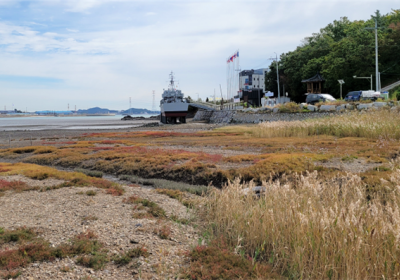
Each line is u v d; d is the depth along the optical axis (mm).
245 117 63062
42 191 13070
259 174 15641
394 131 24031
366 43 59844
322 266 6262
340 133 29031
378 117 27500
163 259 7004
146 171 19672
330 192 8891
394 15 73312
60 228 8648
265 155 20781
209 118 86500
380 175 12805
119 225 8969
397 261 5855
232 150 25938
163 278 6195
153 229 8805
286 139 30250
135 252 7211
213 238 8352
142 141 37312
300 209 7895
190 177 17703
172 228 9016
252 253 7410
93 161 23531
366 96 44156
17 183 14469
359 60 57812
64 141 40750
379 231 6289
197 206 11203
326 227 6430
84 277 6180
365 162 16562
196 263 6809
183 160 21266
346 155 18062
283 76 83938
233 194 9586
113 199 11852
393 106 34625
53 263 6703
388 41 60938
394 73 63375
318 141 25781
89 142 37219
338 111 42344
